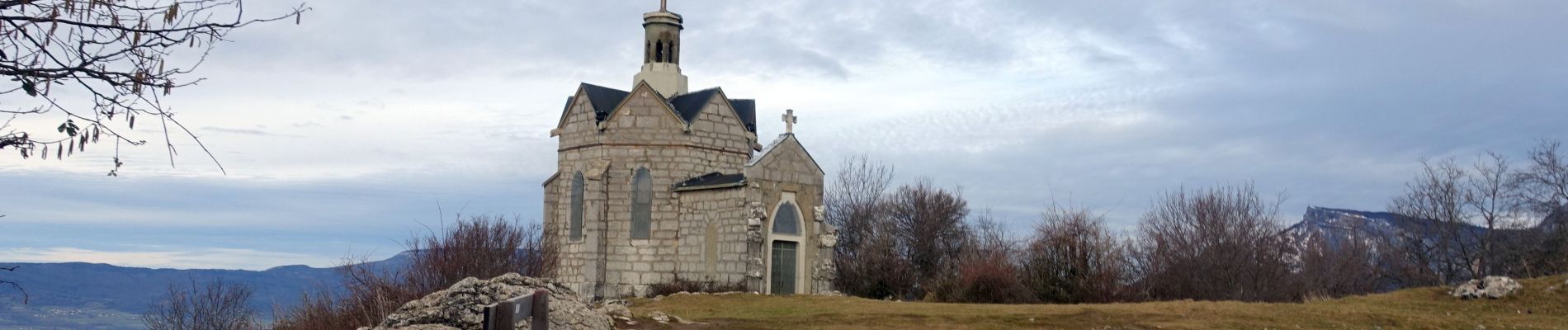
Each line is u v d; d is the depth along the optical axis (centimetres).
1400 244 7719
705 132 6025
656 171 5894
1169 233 6631
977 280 5572
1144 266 6519
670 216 5838
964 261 6388
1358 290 7162
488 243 4866
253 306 5681
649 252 5822
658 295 5450
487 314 1541
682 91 6494
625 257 5847
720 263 5541
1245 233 6469
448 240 4697
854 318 3619
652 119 5947
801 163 5725
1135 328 3397
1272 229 6869
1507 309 3897
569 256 5975
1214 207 6631
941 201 8494
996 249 6762
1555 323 3541
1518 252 6894
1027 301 5428
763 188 5500
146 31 1262
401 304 3869
